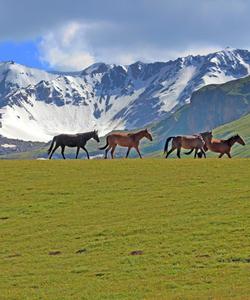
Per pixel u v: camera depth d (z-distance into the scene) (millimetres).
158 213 48656
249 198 50844
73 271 36625
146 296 31234
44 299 31828
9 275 36656
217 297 29906
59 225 47719
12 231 46969
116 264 37375
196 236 41656
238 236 40750
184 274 34562
